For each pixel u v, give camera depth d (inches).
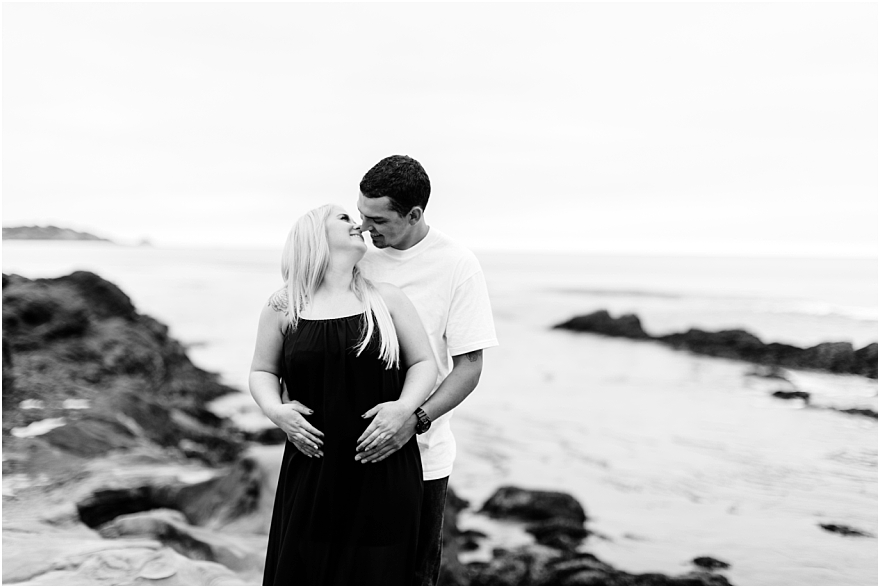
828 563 282.5
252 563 200.1
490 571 278.2
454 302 111.6
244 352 966.4
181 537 203.2
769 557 291.4
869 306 1201.4
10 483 253.8
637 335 1022.4
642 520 342.6
